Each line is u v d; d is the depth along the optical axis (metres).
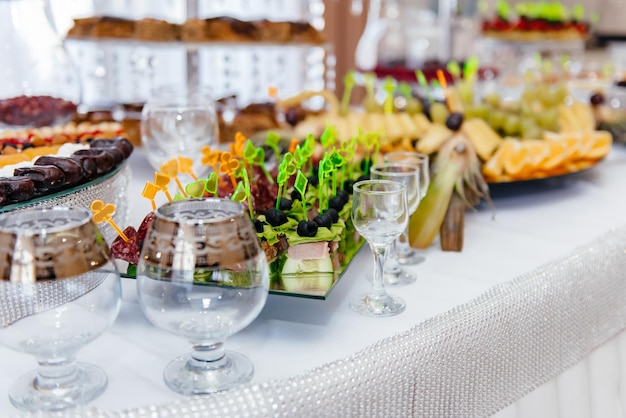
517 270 0.98
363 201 0.81
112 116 1.70
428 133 1.37
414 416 0.74
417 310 0.85
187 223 0.62
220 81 2.74
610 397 1.06
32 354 0.62
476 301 0.83
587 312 0.98
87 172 0.96
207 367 0.68
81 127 1.50
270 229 0.85
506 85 2.39
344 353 0.74
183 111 1.30
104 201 0.98
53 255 0.60
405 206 0.81
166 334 0.78
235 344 0.76
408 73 2.76
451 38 4.13
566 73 2.29
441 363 0.75
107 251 0.64
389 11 4.00
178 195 0.88
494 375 0.83
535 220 1.21
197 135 1.32
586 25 3.28
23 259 0.59
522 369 0.87
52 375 0.65
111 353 0.74
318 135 1.50
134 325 0.80
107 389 0.67
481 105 1.53
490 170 1.30
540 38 3.02
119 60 2.49
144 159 1.59
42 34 1.64
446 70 2.67
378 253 0.85
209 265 0.62
